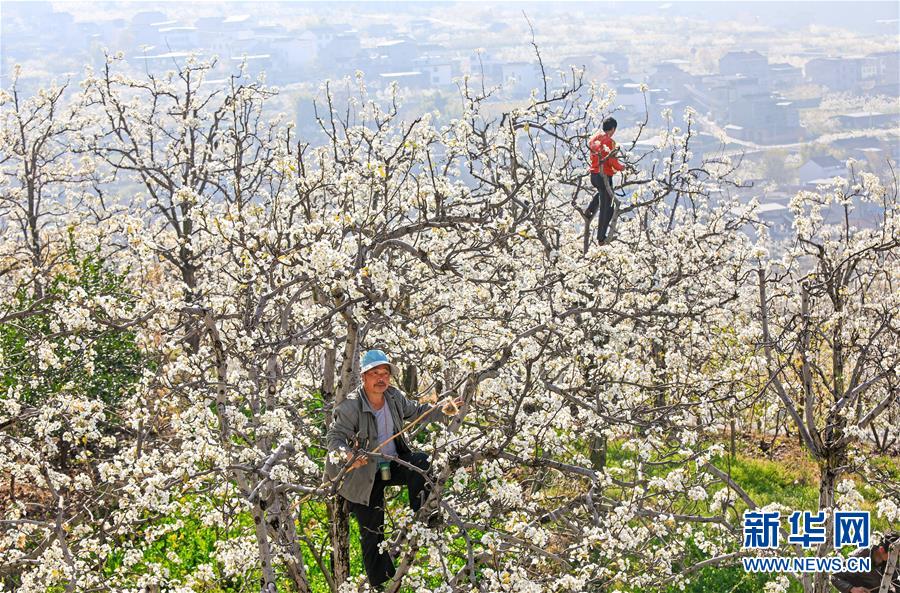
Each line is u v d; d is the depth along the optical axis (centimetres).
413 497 777
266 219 966
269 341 869
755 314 1071
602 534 787
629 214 1688
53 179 2156
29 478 1196
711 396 1076
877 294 1298
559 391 816
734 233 1552
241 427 802
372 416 767
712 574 1262
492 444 734
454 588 745
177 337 789
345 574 867
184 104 1909
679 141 1659
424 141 1281
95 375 1280
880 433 1441
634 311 1056
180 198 744
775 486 1614
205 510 873
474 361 671
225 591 1123
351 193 1024
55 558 814
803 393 1019
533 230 894
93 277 1490
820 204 1117
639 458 959
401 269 1034
